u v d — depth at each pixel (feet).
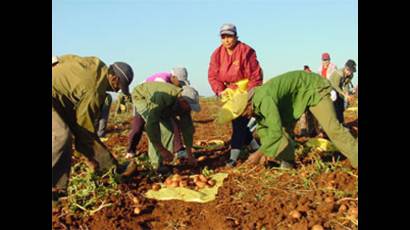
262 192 17.54
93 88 16.55
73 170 19.81
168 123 22.50
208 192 18.34
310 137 29.48
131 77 17.47
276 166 20.75
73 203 15.87
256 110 18.95
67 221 14.88
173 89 20.35
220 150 27.09
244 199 17.15
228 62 22.67
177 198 17.74
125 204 16.87
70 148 15.92
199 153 26.03
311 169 19.21
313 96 18.84
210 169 21.95
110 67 17.33
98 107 17.10
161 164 21.17
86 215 15.60
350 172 18.25
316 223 14.24
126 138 32.91
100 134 32.78
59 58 16.87
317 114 18.90
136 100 20.21
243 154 23.72
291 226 14.35
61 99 16.39
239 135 21.83
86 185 17.53
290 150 18.95
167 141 22.72
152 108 19.94
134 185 18.90
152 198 17.79
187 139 22.48
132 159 21.03
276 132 18.51
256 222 14.87
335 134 18.51
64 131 15.62
